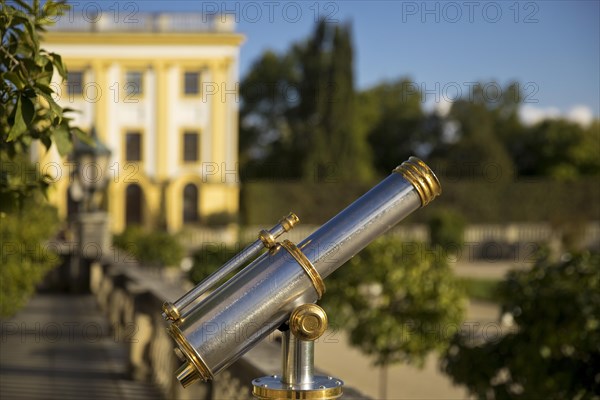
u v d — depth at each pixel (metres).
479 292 23.00
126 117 45.44
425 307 9.75
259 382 2.44
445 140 59.12
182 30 45.62
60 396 8.39
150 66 45.41
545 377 5.02
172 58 45.50
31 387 8.80
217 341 2.27
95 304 17.41
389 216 2.37
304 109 57.47
